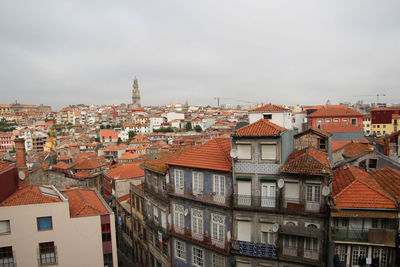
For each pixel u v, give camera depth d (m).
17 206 24.55
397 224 19.81
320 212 21.75
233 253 24.61
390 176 23.86
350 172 24.66
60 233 25.77
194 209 27.94
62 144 154.88
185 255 29.05
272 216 23.69
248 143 24.73
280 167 23.73
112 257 27.58
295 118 79.81
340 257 20.97
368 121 104.56
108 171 61.28
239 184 25.22
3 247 24.30
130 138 182.00
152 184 34.81
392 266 19.94
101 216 27.16
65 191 33.34
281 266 23.06
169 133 196.12
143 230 39.25
